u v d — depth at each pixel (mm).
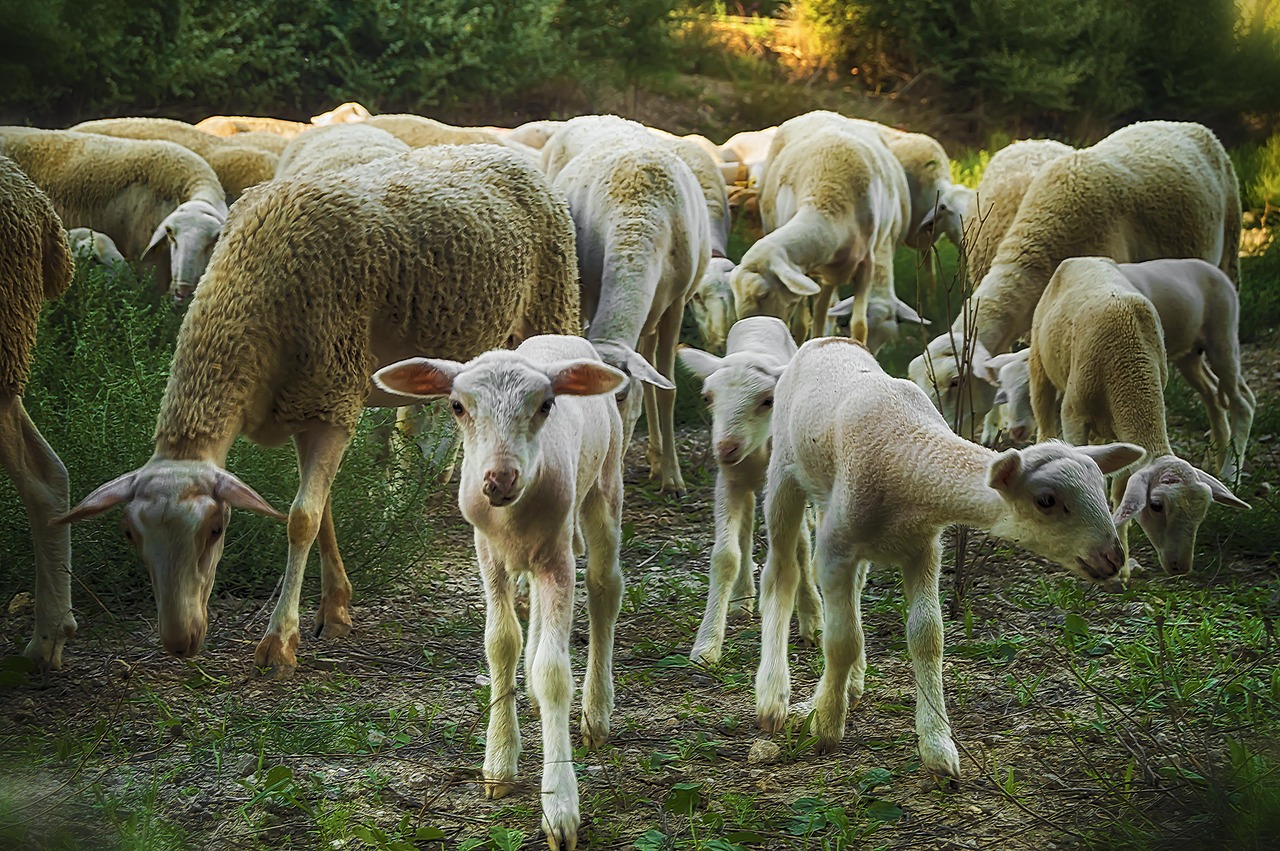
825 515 4531
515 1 21688
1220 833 3797
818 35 23781
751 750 4625
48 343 7188
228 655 5547
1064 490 3811
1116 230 8367
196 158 10664
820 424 4562
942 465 4156
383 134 8359
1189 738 4625
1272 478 7883
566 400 4281
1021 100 21094
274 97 20484
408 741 4758
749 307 9164
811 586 5668
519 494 3797
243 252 5438
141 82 18031
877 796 4301
